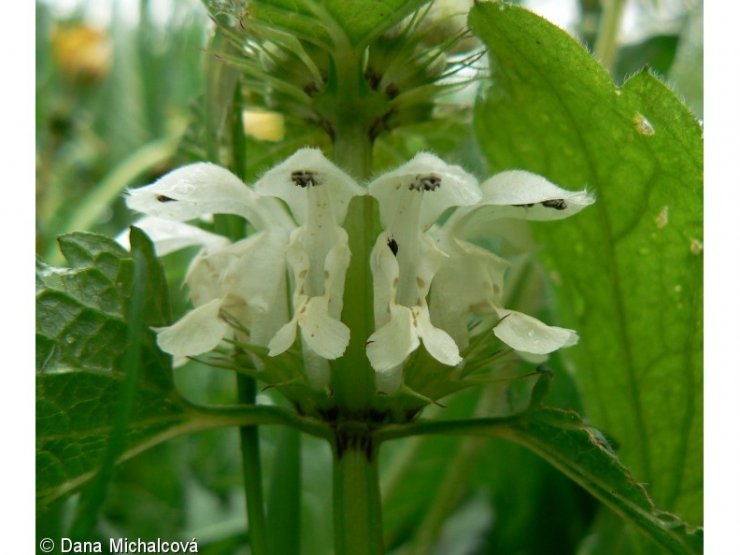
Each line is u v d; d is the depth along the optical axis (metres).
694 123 0.13
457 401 0.19
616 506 0.13
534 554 0.19
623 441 0.15
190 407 0.13
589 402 0.15
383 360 0.11
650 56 0.21
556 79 0.13
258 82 0.14
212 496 0.20
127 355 0.11
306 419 0.12
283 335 0.11
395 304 0.11
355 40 0.12
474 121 0.14
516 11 0.12
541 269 0.15
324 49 0.12
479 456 0.18
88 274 0.12
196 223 0.16
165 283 0.12
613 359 0.15
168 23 0.25
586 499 0.19
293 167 0.11
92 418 0.12
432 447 0.19
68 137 0.26
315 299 0.11
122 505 0.18
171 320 0.12
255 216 0.12
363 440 0.12
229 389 0.21
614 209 0.14
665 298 0.14
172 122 0.24
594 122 0.13
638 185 0.14
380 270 0.11
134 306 0.11
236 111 0.14
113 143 0.27
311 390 0.12
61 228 0.22
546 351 0.11
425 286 0.11
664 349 0.15
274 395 0.18
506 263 0.12
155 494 0.19
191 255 0.20
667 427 0.15
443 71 0.13
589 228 0.14
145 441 0.13
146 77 0.26
